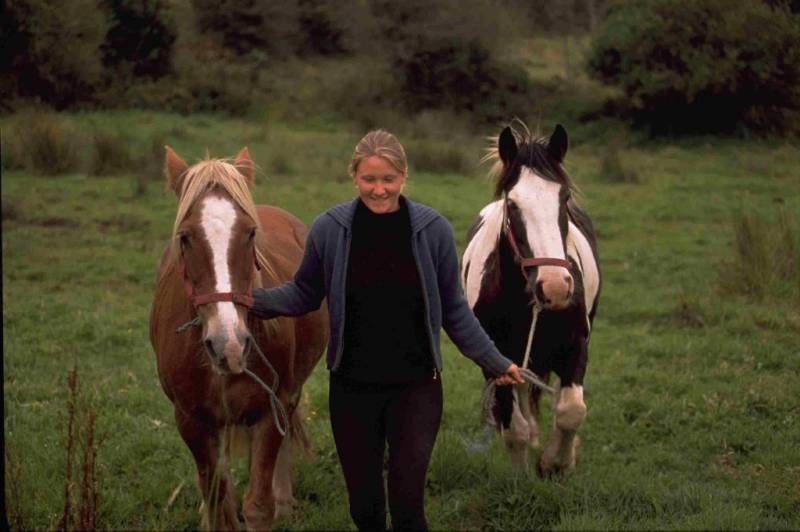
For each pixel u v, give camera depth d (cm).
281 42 2438
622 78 1670
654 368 589
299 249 440
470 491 409
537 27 2533
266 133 1659
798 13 1256
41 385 543
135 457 446
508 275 403
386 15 2178
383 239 291
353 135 1805
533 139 404
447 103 2105
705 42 1518
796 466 434
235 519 357
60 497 382
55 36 1262
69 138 1344
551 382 616
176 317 332
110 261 868
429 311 289
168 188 337
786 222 791
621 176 1328
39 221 1022
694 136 1534
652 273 855
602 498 400
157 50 1980
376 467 301
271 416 339
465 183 1338
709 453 459
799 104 1304
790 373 568
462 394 548
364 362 293
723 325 671
